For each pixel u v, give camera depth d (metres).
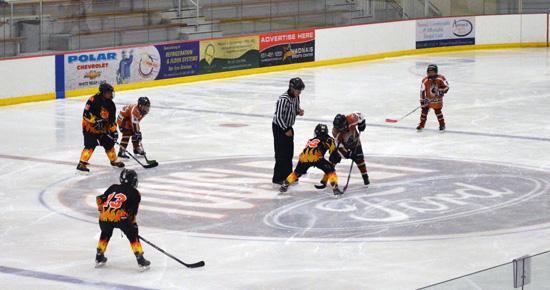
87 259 11.98
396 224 13.58
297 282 10.97
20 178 17.06
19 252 12.32
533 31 41.91
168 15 34.12
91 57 28.25
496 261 11.70
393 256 11.98
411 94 28.33
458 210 14.38
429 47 40.50
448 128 22.34
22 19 29.41
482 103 26.38
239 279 11.11
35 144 20.44
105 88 17.19
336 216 14.11
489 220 13.76
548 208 14.46
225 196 15.48
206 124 23.03
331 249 12.35
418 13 40.44
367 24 37.88
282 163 16.17
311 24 37.88
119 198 11.30
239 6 36.22
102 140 17.61
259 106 26.03
